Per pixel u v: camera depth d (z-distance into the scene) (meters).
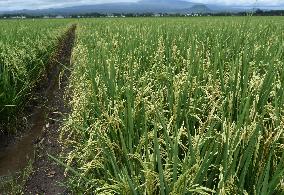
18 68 8.77
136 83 5.30
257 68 5.12
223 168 2.95
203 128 3.29
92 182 3.73
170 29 14.59
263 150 3.15
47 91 12.09
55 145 7.33
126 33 13.96
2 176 6.34
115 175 3.47
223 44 8.16
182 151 3.76
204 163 2.92
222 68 4.92
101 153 3.95
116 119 3.85
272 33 10.70
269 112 3.77
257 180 3.01
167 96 4.64
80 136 5.00
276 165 3.14
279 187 2.97
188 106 4.14
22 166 6.69
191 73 4.81
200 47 7.09
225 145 2.96
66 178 5.97
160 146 3.64
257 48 6.44
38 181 6.06
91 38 12.61
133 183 3.15
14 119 8.18
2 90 7.92
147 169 3.03
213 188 3.05
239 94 4.15
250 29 11.59
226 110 4.07
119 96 4.62
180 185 2.89
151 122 4.04
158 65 6.33
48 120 8.97
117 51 8.33
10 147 7.55
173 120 3.87
